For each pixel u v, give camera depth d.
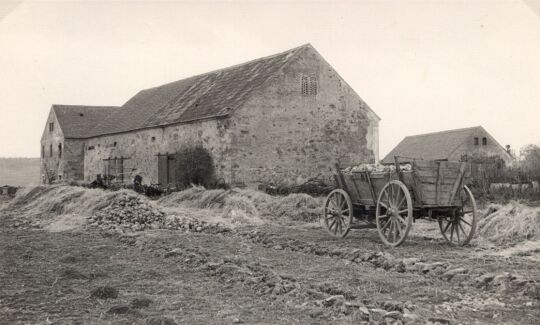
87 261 10.12
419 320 6.15
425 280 8.30
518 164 24.16
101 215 16.89
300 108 27.02
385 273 8.95
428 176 11.41
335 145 28.00
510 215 13.04
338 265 9.64
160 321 6.09
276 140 26.23
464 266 9.19
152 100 36.34
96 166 38.03
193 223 15.78
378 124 29.47
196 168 26.17
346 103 28.44
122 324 6.11
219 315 6.46
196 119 26.73
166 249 11.25
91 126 44.56
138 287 7.95
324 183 25.92
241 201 18.83
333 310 6.61
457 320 6.34
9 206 22.66
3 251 11.25
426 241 12.51
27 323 6.13
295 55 27.02
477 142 54.31
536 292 7.32
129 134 33.41
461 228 11.98
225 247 11.83
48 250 11.48
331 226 13.68
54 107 45.78
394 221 11.57
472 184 22.48
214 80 32.09
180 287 7.93
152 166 30.72
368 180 12.38
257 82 26.67
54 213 19.14
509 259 9.98
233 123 25.09
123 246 12.09
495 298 7.32
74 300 7.20
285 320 6.27
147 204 18.09
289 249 11.61
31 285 8.09
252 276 8.43
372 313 6.43
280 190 24.14
